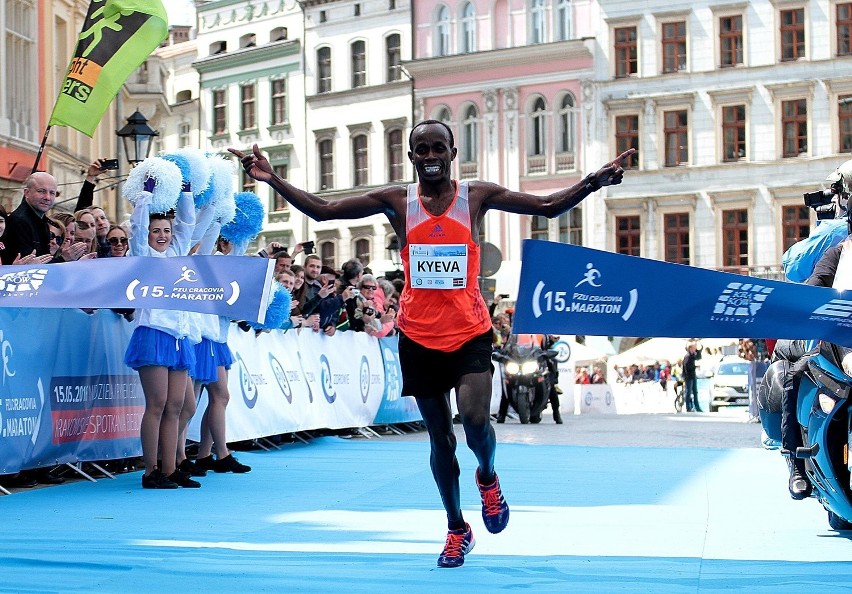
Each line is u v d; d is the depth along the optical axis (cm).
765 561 550
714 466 1064
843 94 4566
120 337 976
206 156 937
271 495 823
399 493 837
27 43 2570
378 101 5347
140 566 526
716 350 3838
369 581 495
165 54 6256
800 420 602
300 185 5603
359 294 1529
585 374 3684
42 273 595
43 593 466
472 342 533
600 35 4841
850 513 567
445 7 5178
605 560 552
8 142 2422
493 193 538
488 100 5028
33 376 862
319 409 1360
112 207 3234
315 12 5556
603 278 482
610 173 526
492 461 549
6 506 757
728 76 4694
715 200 4712
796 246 668
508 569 525
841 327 483
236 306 572
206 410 996
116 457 966
